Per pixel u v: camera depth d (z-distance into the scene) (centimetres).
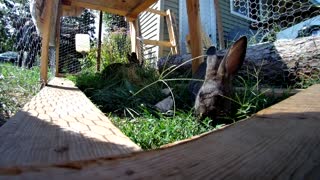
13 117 102
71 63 712
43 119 100
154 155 40
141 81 292
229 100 165
